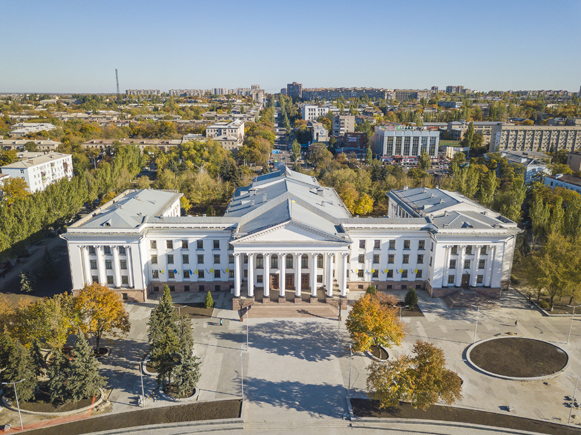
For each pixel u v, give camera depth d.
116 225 104.19
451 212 116.62
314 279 103.00
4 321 77.69
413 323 97.44
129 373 79.94
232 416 69.19
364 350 80.94
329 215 113.38
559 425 67.56
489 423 68.06
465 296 107.31
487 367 81.56
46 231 153.75
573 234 132.38
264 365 82.56
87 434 65.50
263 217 110.50
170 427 67.38
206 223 109.31
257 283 110.81
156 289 111.62
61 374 70.56
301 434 66.38
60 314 78.88
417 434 66.56
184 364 72.31
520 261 121.94
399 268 112.69
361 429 67.44
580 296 95.25
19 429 66.44
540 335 93.00
